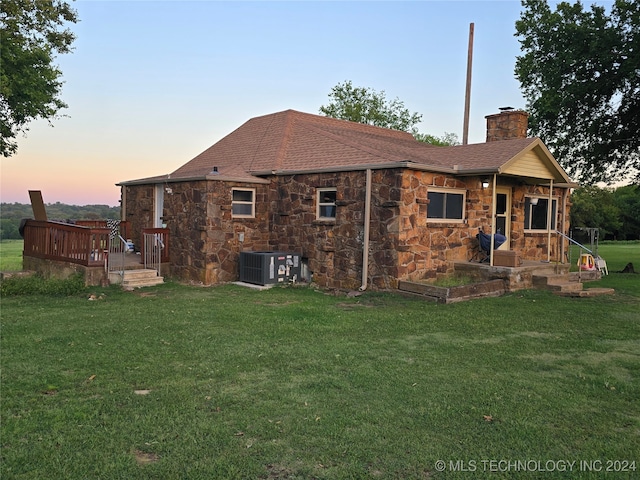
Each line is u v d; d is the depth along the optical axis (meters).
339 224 13.13
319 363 6.13
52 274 13.66
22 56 15.99
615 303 10.71
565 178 14.15
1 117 17.20
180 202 14.54
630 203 49.56
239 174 14.74
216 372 5.72
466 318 8.95
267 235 15.19
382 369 5.91
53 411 4.49
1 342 6.99
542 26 19.22
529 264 13.22
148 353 6.49
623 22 17.23
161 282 13.62
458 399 4.98
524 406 4.82
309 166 14.19
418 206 12.00
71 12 18.34
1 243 32.47
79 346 6.81
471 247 13.38
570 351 6.88
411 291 11.29
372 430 4.22
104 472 3.47
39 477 3.40
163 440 3.96
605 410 4.77
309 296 11.91
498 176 14.13
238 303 10.57
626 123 19.22
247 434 4.11
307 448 3.88
